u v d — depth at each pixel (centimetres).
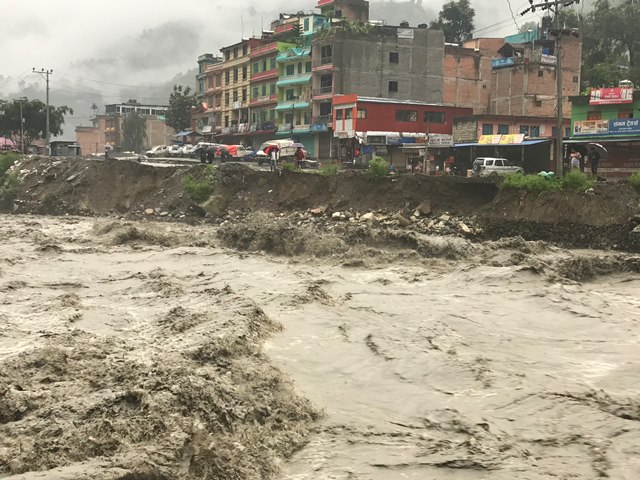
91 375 950
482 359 1133
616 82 6475
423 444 791
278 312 1482
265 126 7625
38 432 742
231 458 731
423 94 6931
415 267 2214
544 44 6819
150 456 681
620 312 1541
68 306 1548
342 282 1959
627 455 757
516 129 5706
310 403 919
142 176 4225
